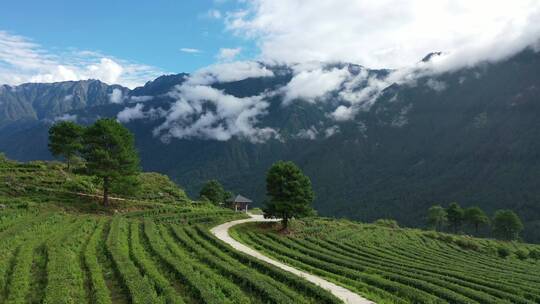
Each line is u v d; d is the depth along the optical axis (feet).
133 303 96.37
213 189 486.38
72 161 371.76
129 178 259.60
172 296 102.68
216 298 104.01
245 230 271.08
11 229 166.81
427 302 126.31
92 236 172.76
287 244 235.40
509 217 546.67
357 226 375.86
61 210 240.12
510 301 149.07
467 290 148.77
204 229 237.04
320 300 117.08
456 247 377.91
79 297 99.19
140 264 133.39
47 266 118.62
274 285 125.49
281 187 284.20
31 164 330.95
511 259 362.12
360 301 120.57
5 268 116.06
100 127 254.68
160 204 311.06
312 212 293.43
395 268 193.26
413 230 440.04
